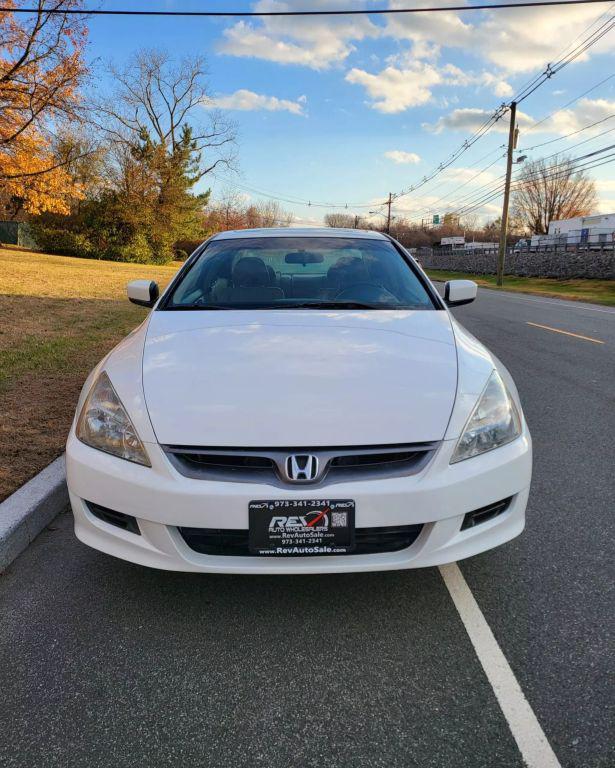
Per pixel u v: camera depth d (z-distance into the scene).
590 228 57.16
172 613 2.14
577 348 8.34
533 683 1.78
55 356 5.95
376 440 1.90
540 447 4.02
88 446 2.08
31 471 3.11
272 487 1.86
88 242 35.38
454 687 1.77
